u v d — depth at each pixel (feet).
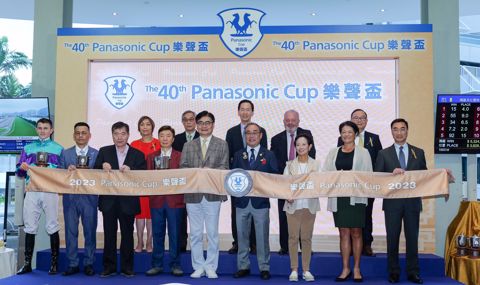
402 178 14.19
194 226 14.74
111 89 18.65
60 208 18.02
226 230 18.01
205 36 18.47
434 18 19.27
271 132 18.30
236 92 18.48
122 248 14.85
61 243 18.03
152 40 18.58
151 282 13.93
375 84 18.13
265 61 18.43
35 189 14.75
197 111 18.52
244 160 14.64
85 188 14.76
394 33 18.04
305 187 14.19
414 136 17.80
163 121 18.56
